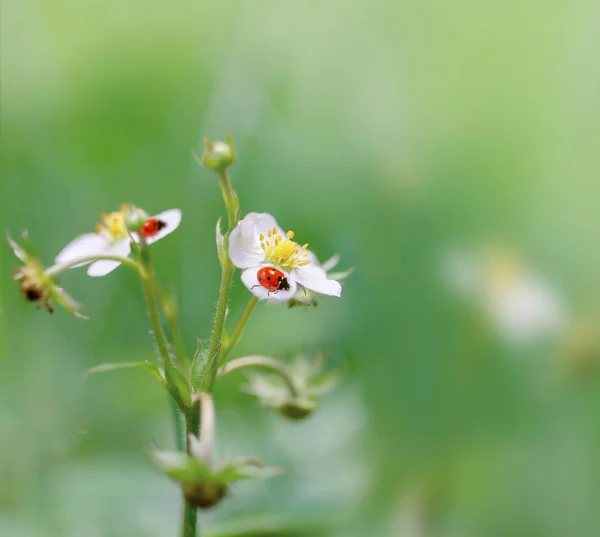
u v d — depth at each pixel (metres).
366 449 0.57
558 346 0.59
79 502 0.54
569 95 0.63
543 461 0.57
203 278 0.61
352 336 0.60
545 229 0.62
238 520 0.53
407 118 0.65
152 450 0.45
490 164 0.63
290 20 0.69
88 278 0.60
